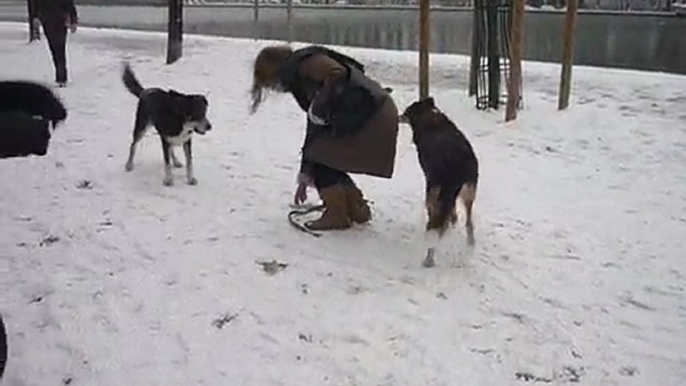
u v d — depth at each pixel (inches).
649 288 197.2
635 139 346.9
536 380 154.8
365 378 155.3
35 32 747.4
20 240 230.2
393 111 225.3
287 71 227.8
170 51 592.4
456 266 211.5
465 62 582.6
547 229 239.6
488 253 220.4
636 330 175.2
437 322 178.9
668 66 655.8
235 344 168.9
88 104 445.7
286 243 228.1
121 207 261.1
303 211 253.8
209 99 455.2
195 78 526.9
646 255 218.7
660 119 381.1
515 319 180.7
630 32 1063.0
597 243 228.2
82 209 259.0
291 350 166.2
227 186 287.0
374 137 222.8
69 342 169.6
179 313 183.2
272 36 927.7
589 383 153.8
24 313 183.5
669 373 157.0
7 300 190.2
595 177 295.9
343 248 224.7
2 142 96.9
